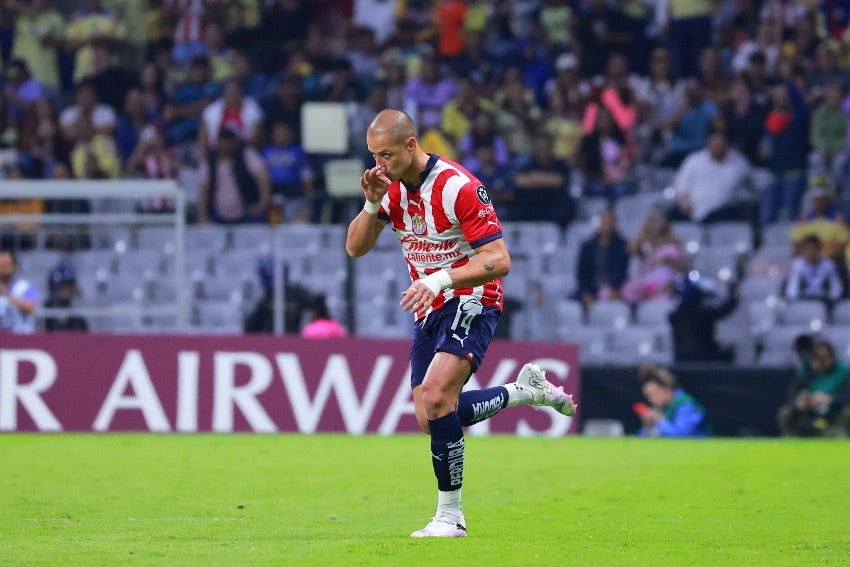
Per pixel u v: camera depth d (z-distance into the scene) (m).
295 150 63.53
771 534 22.41
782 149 62.34
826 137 62.78
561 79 66.44
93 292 51.91
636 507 26.36
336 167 52.22
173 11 71.81
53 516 24.34
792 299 56.53
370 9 73.69
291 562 18.48
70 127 64.88
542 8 71.06
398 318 57.00
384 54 70.12
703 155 61.94
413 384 22.36
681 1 68.81
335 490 28.95
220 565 18.19
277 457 35.62
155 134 64.50
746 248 60.28
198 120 67.25
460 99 63.69
